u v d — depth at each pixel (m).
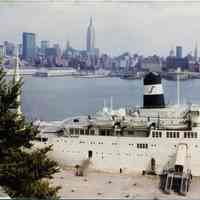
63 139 53.72
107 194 42.50
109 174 51.88
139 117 55.00
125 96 154.50
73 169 53.31
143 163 51.44
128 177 50.72
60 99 145.50
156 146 51.00
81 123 56.97
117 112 58.16
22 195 24.80
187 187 45.56
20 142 27.67
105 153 52.59
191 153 50.22
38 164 26.62
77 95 156.12
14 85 28.80
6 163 25.98
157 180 49.38
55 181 47.47
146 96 56.31
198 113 53.00
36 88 165.50
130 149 51.81
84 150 53.38
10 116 27.53
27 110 120.81
